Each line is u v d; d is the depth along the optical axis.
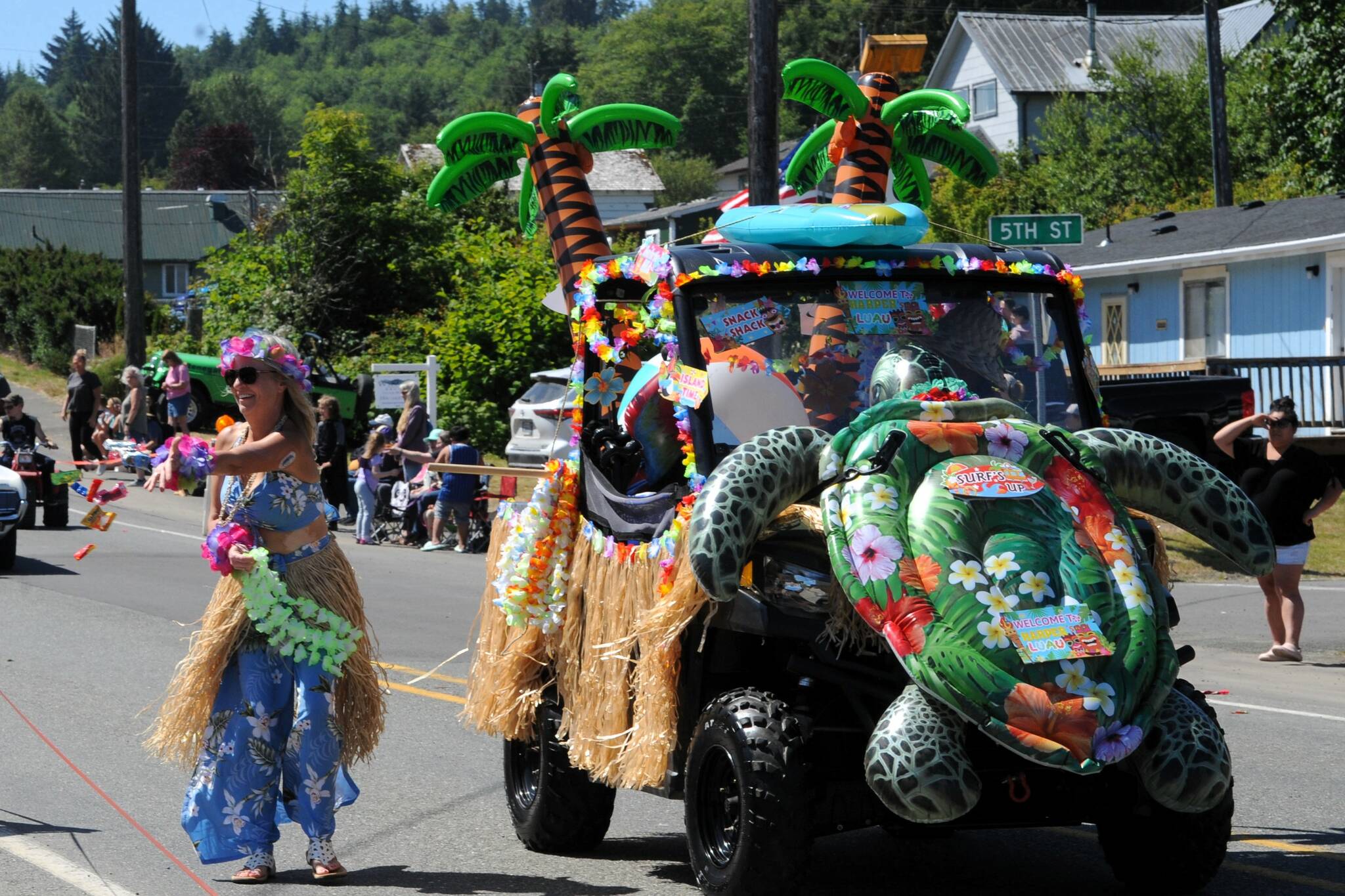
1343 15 38.38
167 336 44.72
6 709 10.91
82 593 16.88
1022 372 6.90
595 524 7.14
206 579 18.20
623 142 8.70
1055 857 7.47
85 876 6.95
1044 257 7.03
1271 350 30.14
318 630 6.61
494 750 9.94
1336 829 7.88
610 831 8.07
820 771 5.81
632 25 132.62
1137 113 52.59
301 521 6.70
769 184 17.92
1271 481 13.68
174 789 8.74
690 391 6.33
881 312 6.75
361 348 40.09
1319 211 31.19
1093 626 5.52
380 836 7.84
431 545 22.39
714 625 6.21
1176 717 5.73
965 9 84.56
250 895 6.69
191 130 171.25
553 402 25.38
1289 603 13.77
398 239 41.34
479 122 8.57
